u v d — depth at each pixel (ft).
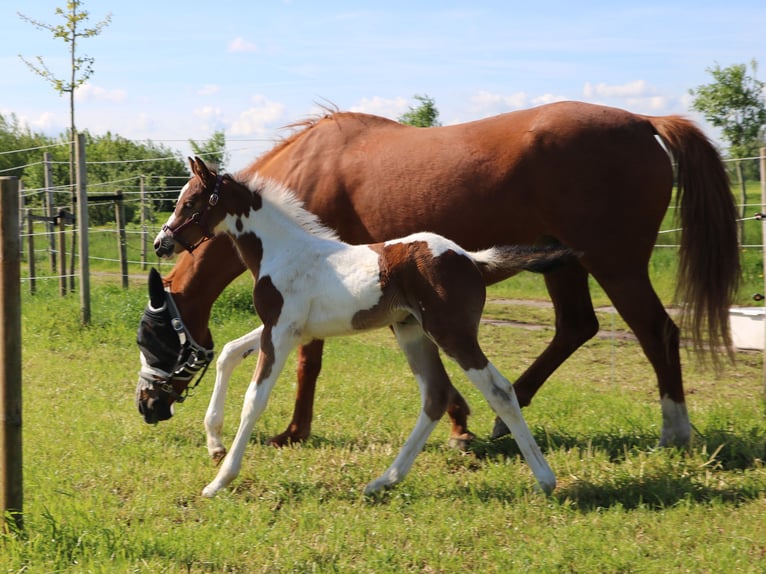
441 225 17.03
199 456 16.52
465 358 13.74
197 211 15.71
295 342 14.80
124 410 20.34
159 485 14.60
